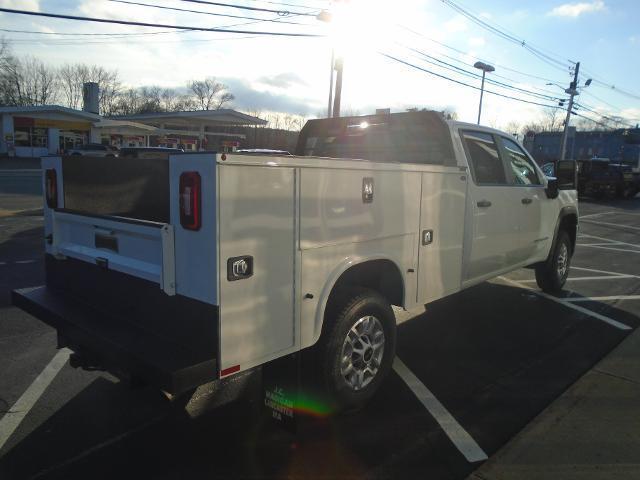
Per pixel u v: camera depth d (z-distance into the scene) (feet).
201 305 8.44
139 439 10.77
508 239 17.33
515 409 12.14
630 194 95.40
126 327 9.77
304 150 19.80
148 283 9.39
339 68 68.49
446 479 9.45
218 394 12.87
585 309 20.49
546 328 18.11
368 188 10.96
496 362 15.03
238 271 8.42
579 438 10.83
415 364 14.85
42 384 13.23
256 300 8.79
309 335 9.92
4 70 229.25
